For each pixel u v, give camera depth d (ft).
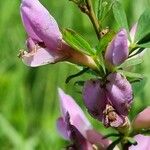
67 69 1.15
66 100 0.57
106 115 0.49
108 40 0.50
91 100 0.50
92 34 1.11
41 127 1.12
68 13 1.15
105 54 0.50
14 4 1.22
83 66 0.52
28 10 0.50
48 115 1.15
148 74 0.94
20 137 1.09
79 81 0.53
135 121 0.54
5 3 1.22
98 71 0.52
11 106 1.15
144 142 0.56
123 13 0.53
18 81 1.17
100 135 0.56
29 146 1.08
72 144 0.54
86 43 0.51
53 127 1.12
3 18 1.22
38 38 0.51
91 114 0.50
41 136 1.08
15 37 1.20
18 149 1.08
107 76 0.50
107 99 0.50
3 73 1.17
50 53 0.52
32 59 0.52
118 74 0.50
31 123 1.13
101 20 0.52
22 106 1.15
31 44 0.52
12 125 1.12
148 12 0.53
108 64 0.50
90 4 0.52
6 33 1.21
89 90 0.50
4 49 1.20
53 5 1.17
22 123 1.13
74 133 0.54
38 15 0.50
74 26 1.15
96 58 0.52
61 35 0.52
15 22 1.21
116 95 0.49
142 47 0.53
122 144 0.54
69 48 0.52
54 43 0.52
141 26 0.53
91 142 0.56
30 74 1.18
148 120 0.54
